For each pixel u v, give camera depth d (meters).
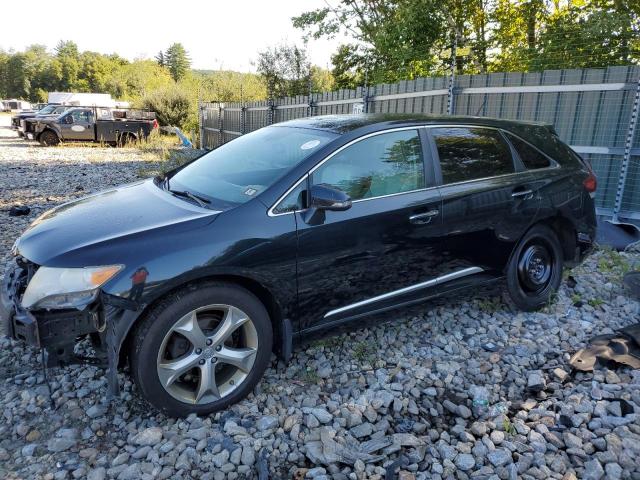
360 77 17.06
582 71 7.22
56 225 3.25
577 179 4.66
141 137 22.86
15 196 9.83
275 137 4.02
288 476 2.68
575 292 4.98
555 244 4.57
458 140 4.06
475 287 4.16
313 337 3.46
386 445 2.83
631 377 3.52
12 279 3.12
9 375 3.53
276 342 3.41
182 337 2.98
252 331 3.16
